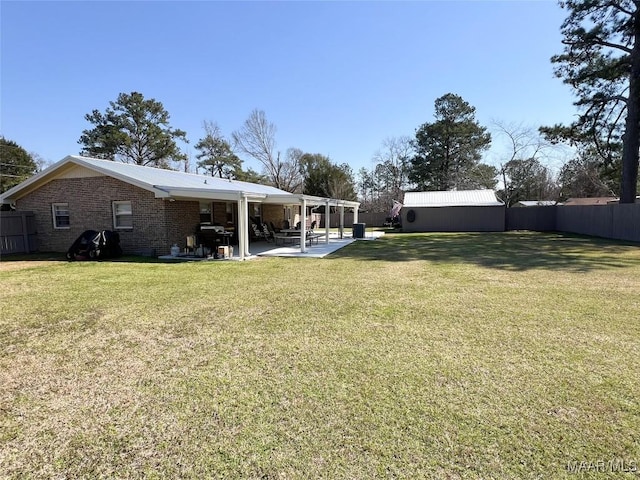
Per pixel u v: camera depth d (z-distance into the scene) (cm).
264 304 530
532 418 235
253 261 1004
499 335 391
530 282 666
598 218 1697
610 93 1711
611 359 328
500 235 1884
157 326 434
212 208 1468
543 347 357
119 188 1169
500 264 890
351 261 988
